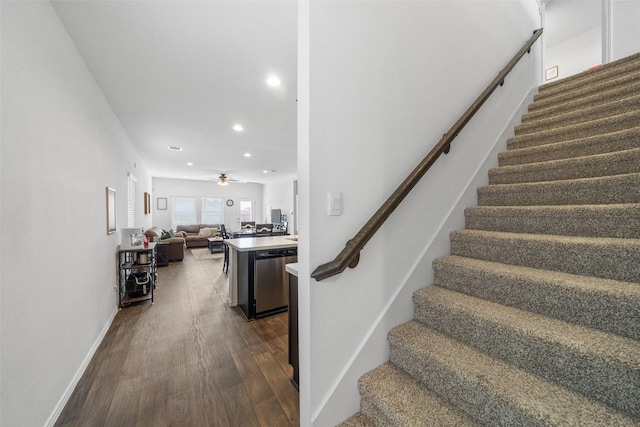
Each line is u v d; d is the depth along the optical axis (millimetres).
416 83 1492
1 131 1114
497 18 2219
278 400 1601
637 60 2246
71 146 1833
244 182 11539
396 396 1067
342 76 1161
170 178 10156
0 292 1081
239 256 3316
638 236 1151
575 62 4473
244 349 2238
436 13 1631
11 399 1130
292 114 3424
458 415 963
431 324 1345
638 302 872
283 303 3148
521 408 801
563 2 3744
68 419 1458
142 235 3625
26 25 1309
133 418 1459
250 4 1624
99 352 2182
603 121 1783
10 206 1156
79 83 2045
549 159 1903
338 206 1148
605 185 1394
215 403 1573
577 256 1180
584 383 840
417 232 1490
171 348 2252
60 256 1606
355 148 1212
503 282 1234
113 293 2992
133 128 3879
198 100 2984
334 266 992
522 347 988
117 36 1891
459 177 1803
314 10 1073
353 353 1196
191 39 1949
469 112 1642
